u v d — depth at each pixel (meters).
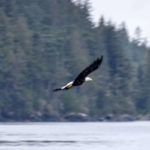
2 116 135.25
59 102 143.75
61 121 139.88
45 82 146.75
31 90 142.50
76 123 131.88
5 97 137.00
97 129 100.69
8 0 161.62
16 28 153.38
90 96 149.62
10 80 140.00
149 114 161.88
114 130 97.31
